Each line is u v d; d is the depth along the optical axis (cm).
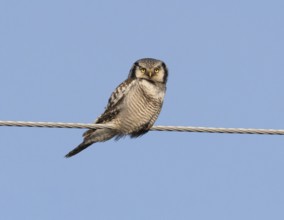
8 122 1127
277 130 1159
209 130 1173
